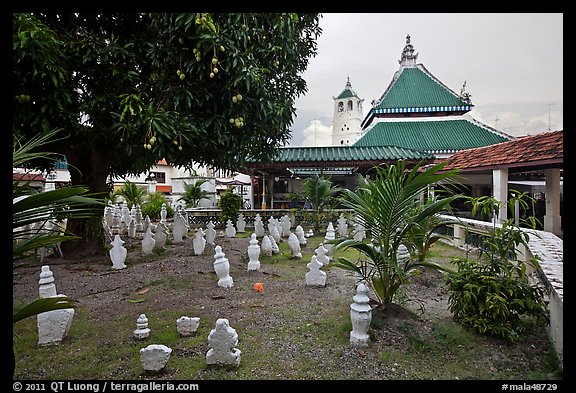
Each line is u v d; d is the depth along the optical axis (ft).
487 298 11.27
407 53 75.61
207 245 28.58
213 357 9.72
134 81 19.40
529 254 16.20
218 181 93.50
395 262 12.69
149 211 52.95
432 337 11.40
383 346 10.96
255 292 16.84
